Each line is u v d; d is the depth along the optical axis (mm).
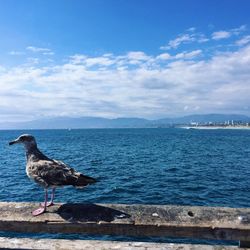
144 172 29281
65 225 4172
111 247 3930
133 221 4121
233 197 19438
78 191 19953
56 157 43562
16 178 26344
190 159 41562
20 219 4254
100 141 89875
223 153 51312
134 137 123062
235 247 3955
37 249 3898
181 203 17953
